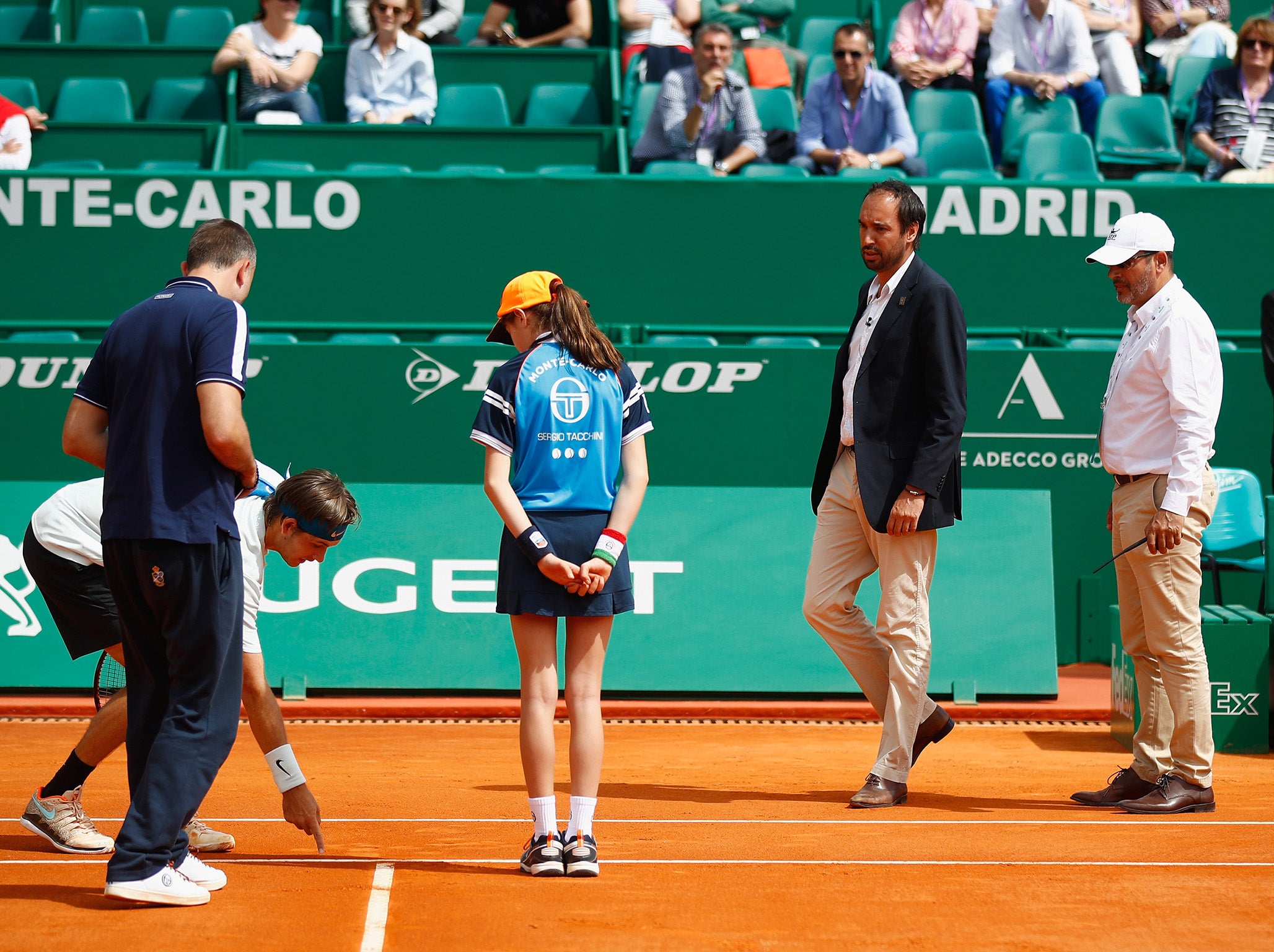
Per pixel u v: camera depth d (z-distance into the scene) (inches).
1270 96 1284.4
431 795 622.2
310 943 392.8
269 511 479.5
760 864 490.3
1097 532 1008.9
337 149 1254.9
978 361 1007.0
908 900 443.5
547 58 1414.9
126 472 424.8
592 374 480.7
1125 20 1461.6
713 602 890.7
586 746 477.1
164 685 442.0
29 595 876.0
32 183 1088.2
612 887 456.4
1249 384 1020.5
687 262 1119.6
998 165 1365.7
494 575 889.5
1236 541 901.8
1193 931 413.1
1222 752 747.4
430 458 1014.4
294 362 1007.6
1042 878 471.8
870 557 635.5
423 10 1450.5
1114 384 605.3
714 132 1251.8
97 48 1379.2
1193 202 1117.7
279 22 1320.1
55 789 499.5
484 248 1113.4
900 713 606.9
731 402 1014.4
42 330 1080.2
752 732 805.9
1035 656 883.4
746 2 1483.8
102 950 383.9
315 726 807.1
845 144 1284.4
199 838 501.0
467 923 412.8
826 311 1122.0
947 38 1407.5
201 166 1257.4
